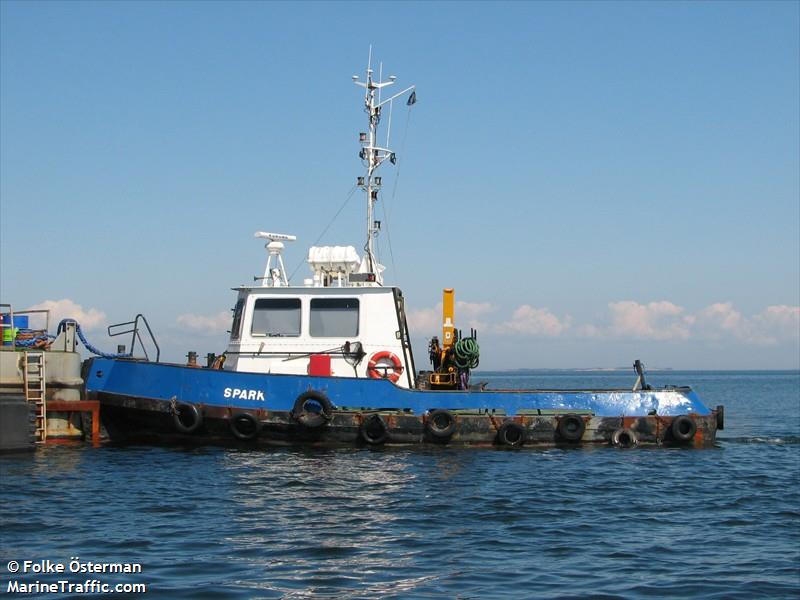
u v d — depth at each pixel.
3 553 12.54
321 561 12.23
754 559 12.64
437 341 24.81
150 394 22.33
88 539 13.30
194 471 19.14
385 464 20.27
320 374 22.95
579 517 15.41
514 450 22.78
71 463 19.98
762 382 171.50
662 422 23.88
